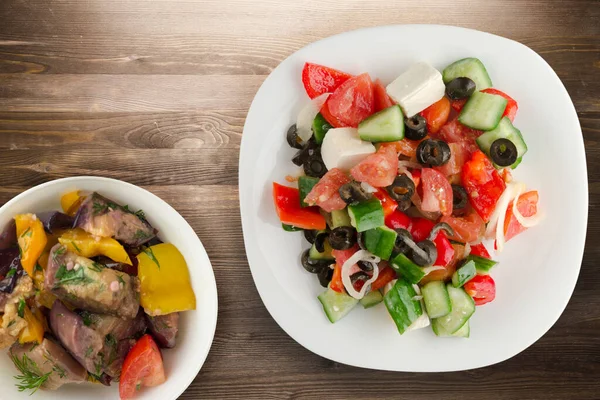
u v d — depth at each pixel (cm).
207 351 62
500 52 62
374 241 59
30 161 66
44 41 67
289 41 67
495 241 62
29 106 66
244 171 62
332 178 59
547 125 63
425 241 59
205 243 66
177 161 66
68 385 63
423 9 67
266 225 63
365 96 60
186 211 66
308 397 67
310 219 61
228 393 66
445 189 59
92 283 59
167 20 67
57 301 61
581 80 68
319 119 61
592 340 68
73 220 61
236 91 67
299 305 63
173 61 67
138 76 67
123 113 66
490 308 64
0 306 60
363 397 67
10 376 61
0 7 67
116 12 67
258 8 67
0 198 66
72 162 66
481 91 61
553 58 68
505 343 64
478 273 61
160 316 62
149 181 66
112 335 61
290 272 63
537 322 64
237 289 66
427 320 62
